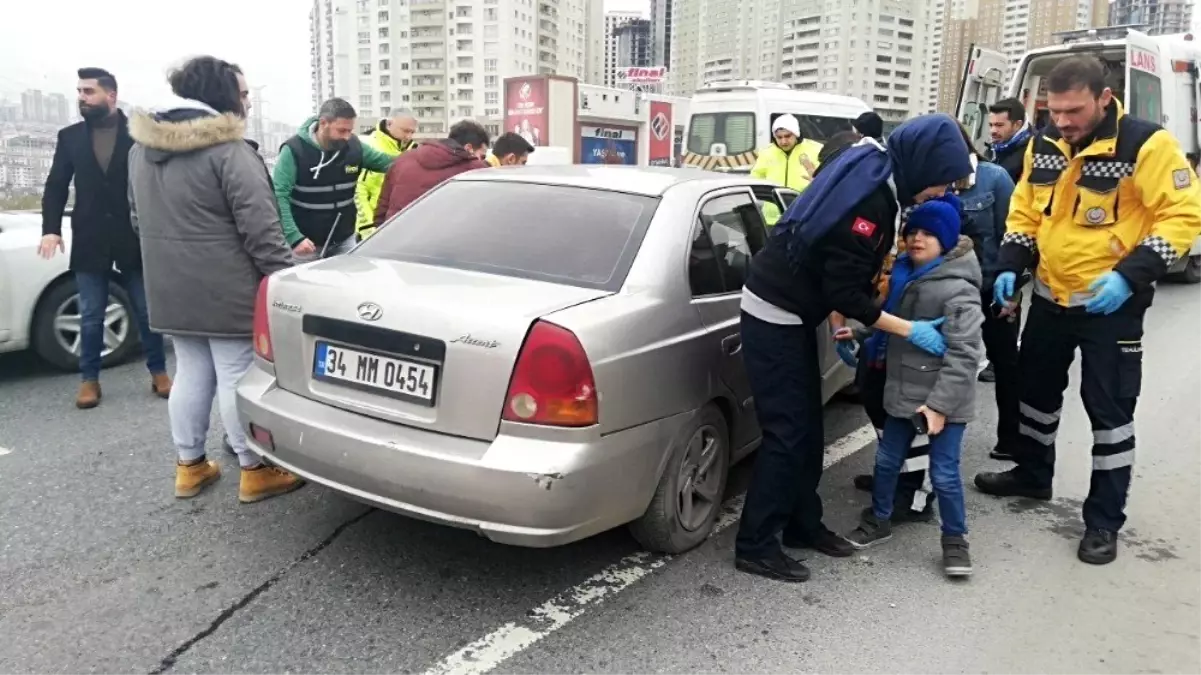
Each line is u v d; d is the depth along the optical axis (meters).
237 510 3.77
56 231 4.96
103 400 5.27
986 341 4.53
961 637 2.96
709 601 3.14
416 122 7.37
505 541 2.74
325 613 2.98
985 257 4.49
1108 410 3.52
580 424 2.73
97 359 5.13
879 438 3.74
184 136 3.48
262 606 3.01
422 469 2.73
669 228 3.35
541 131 18.36
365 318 2.92
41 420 4.88
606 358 2.80
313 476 3.02
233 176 3.54
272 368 3.23
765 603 3.14
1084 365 3.60
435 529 3.63
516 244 3.33
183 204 3.55
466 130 6.12
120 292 5.99
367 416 2.93
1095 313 3.38
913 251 3.40
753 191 4.19
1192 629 3.04
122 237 5.01
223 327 3.65
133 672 2.62
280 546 3.45
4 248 5.39
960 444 3.41
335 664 2.69
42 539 3.46
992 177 4.48
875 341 3.71
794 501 3.32
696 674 2.70
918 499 3.93
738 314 3.61
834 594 3.23
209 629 2.86
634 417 2.92
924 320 3.37
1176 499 4.18
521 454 2.69
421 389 2.82
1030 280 4.48
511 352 2.71
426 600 3.08
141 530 3.56
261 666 2.67
